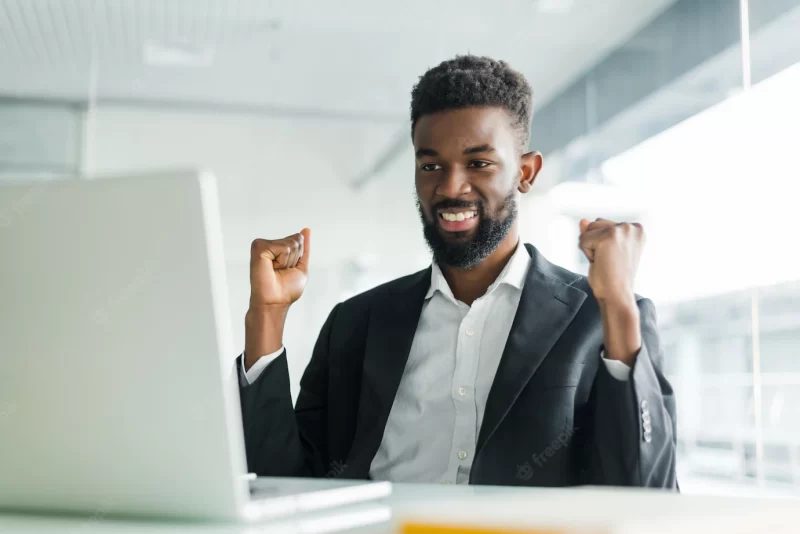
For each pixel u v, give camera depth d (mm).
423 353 1274
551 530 445
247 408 1093
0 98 5246
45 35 4445
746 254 3408
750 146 3412
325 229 5812
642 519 500
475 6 4074
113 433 566
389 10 4133
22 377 576
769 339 3320
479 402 1198
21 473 595
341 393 1307
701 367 3789
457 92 1196
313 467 1265
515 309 1236
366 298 1367
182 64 4883
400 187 5941
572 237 4949
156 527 546
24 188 562
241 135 5727
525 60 4664
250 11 4172
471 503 629
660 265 3986
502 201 1212
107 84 5184
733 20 3570
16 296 570
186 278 540
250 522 565
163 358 549
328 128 5867
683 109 3869
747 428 3475
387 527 520
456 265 1231
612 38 4402
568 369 1122
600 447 981
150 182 541
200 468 554
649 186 4125
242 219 5688
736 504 621
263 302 1097
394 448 1226
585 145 4746
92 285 555
